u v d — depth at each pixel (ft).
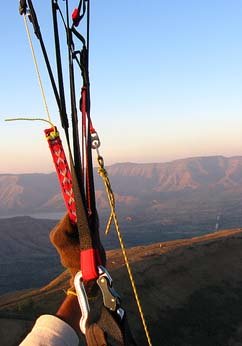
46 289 242.58
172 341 217.77
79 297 5.09
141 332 210.18
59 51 5.08
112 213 5.69
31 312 207.00
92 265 5.09
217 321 243.40
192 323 236.22
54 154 5.22
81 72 5.24
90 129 5.24
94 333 4.95
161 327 221.87
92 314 5.01
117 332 4.91
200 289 272.51
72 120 5.04
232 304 264.52
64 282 248.93
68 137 5.06
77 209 5.04
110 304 5.03
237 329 239.91
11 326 188.14
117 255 295.89
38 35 5.11
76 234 5.26
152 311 232.53
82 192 5.02
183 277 279.08
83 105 5.24
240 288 286.05
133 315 220.43
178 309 243.81
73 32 5.14
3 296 250.98
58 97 5.08
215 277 290.56
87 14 5.22
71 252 5.21
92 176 5.23
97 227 5.25
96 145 5.33
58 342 4.82
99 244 5.25
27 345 4.75
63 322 5.00
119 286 240.73
